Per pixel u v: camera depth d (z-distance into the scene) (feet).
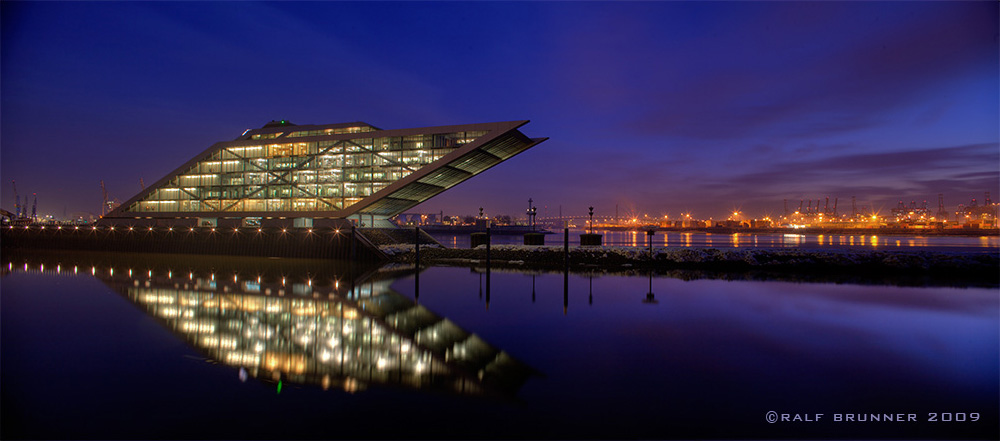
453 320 64.90
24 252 196.34
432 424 32.37
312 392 38.45
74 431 31.63
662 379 40.78
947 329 57.72
